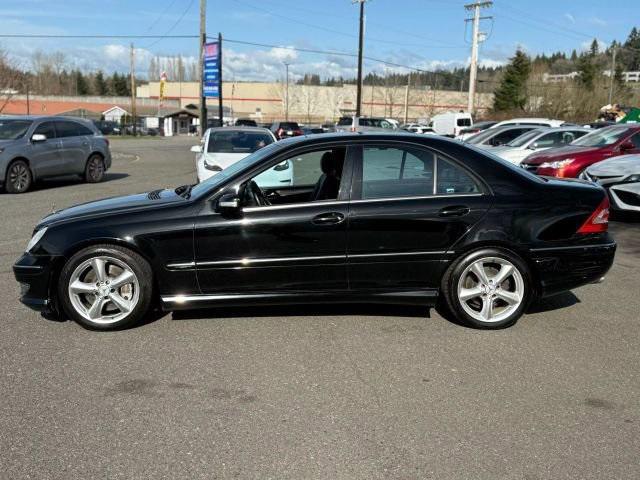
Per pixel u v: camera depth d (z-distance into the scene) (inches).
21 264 181.0
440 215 179.6
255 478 108.7
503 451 118.3
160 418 130.3
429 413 133.3
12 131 518.6
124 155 1071.6
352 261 180.4
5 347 169.2
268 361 160.9
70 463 113.0
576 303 215.2
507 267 183.3
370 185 182.1
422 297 184.5
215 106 3939.5
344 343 173.9
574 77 2352.4
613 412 134.6
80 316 181.2
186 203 181.6
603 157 423.8
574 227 185.2
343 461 114.2
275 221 177.9
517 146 554.3
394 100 3378.4
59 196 484.1
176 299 180.9
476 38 1469.0
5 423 127.6
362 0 1473.9
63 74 4950.8
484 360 162.7
